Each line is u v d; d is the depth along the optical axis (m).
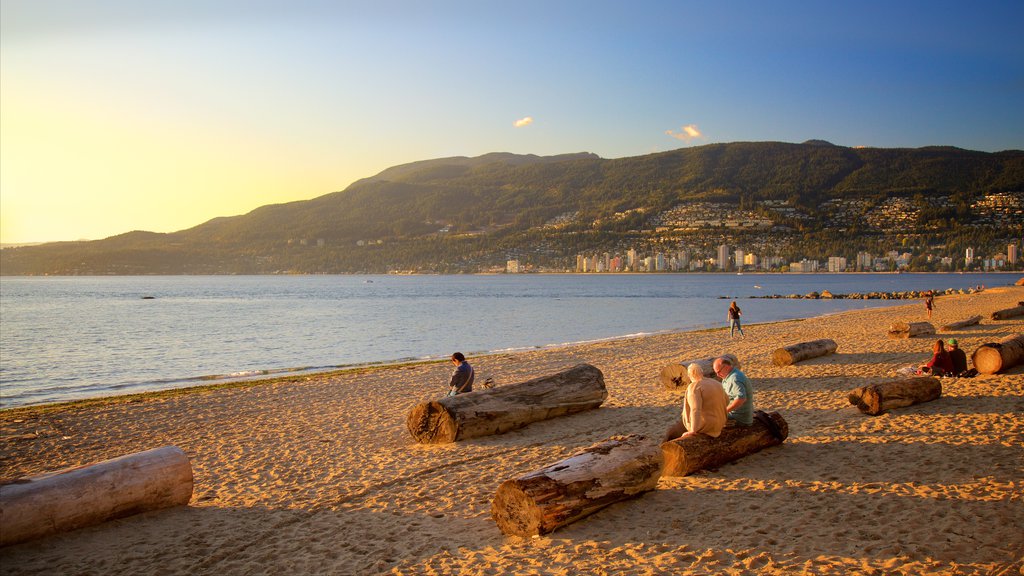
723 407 8.27
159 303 90.12
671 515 6.72
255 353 31.20
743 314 58.94
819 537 5.93
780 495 7.15
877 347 21.44
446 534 6.69
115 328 46.50
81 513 6.94
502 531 6.50
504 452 9.91
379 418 13.40
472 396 11.09
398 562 6.04
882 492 7.03
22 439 12.52
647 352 24.55
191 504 8.06
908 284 163.62
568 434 10.97
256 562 6.21
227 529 7.11
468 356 26.36
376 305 79.06
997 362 13.76
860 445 9.00
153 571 6.05
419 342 35.41
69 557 6.36
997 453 8.11
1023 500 6.46
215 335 40.53
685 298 92.75
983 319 32.44
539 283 195.50
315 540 6.73
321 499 8.09
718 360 9.05
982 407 10.80
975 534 5.73
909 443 8.91
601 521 6.64
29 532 6.55
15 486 6.65
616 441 7.34
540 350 27.48
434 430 10.73
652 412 12.66
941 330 26.67
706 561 5.58
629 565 5.58
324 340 36.97
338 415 13.98
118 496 7.23
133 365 27.36
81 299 104.38
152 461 7.64
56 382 22.95
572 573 5.49
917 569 5.16
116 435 12.79
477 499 7.78
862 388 10.98
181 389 18.91
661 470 7.39
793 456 8.66
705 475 7.96
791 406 12.39
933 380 11.66
